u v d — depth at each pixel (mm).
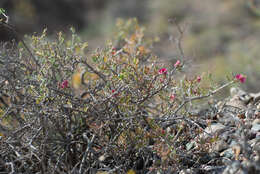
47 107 2895
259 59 9680
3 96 3336
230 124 3275
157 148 2803
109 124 3051
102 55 3262
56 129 2947
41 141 2820
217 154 2949
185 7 17641
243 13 15258
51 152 2871
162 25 14641
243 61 9297
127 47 4207
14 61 3084
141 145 2871
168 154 2719
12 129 3125
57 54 3262
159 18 17250
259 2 11148
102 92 3234
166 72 3080
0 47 3270
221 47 12391
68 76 3223
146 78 3127
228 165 2695
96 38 16047
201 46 12305
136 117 2961
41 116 2848
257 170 2428
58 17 19391
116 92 2902
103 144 2969
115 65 3234
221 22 15148
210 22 15117
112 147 2920
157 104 3402
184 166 2891
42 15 18859
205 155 2953
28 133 2973
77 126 3020
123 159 2973
